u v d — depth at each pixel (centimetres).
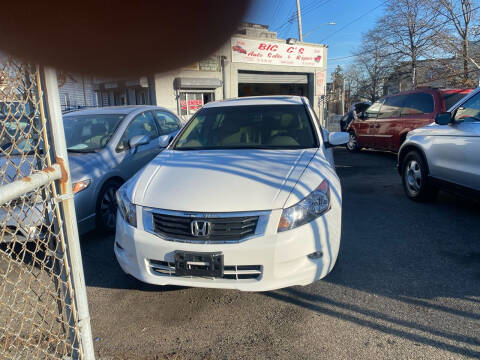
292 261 242
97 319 256
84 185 375
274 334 234
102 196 403
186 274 242
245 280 241
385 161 844
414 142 485
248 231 241
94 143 448
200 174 288
